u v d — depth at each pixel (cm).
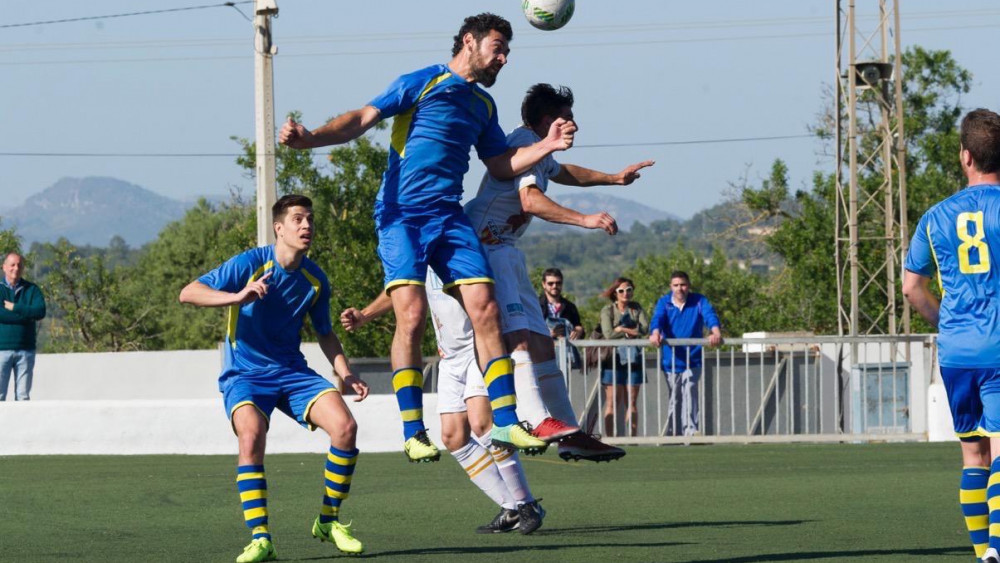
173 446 2342
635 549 1095
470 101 1080
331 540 1087
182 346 10038
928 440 2536
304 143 970
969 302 936
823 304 6806
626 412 2525
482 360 1064
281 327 1111
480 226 1200
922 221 970
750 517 1344
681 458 2153
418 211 1070
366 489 1673
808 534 1195
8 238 8025
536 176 1195
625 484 1728
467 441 1259
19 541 1176
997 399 922
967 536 1170
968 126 950
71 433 2350
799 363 2755
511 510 1234
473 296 1060
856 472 1880
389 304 1183
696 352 2492
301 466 2012
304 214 1098
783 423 2714
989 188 940
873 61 4197
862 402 2642
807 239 6975
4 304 2544
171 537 1207
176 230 11056
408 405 1087
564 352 2444
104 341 8994
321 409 1098
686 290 2503
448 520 1346
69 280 9025
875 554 1049
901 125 4203
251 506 1051
